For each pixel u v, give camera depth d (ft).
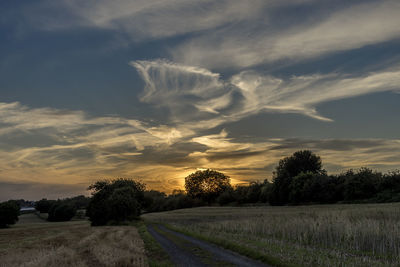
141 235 120.37
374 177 273.33
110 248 75.77
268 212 223.30
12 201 335.06
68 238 121.39
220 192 521.24
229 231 118.42
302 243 79.46
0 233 180.65
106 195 253.24
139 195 282.97
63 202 495.82
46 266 57.62
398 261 56.03
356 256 60.90
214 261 57.16
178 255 65.31
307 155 387.34
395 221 91.76
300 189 322.34
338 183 302.45
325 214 124.98
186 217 253.03
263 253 59.82
